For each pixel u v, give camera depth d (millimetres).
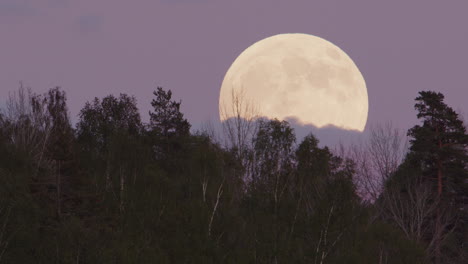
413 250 116812
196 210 106625
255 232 108375
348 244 112938
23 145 133375
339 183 116438
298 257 106688
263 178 128250
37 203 102000
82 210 107062
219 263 100812
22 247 88812
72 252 87000
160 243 100000
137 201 107938
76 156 127875
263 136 133125
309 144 131250
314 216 111562
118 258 88750
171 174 136000
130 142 126125
